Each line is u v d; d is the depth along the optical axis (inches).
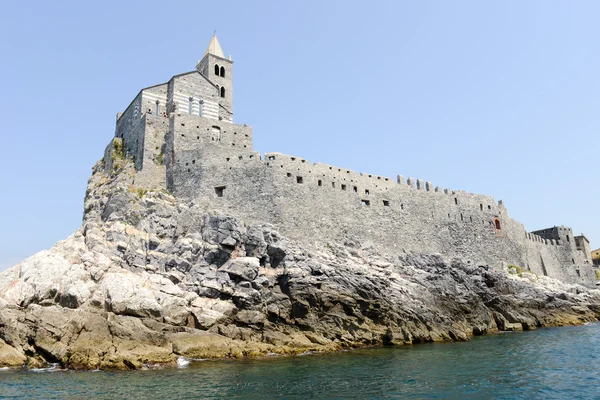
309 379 1315.2
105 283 1716.3
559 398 1130.0
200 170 2363.4
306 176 2433.6
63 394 1150.3
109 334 1550.2
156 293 1750.7
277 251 2004.2
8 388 1205.7
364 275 2096.5
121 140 2751.0
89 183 2701.8
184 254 1978.3
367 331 1918.1
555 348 1822.1
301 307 1865.2
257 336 1781.5
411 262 2534.5
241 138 2696.9
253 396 1142.3
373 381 1296.8
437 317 2145.7
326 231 2389.3
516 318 2549.2
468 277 2534.5
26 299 1603.1
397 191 2760.8
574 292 3161.9
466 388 1227.2
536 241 3703.3
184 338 1625.2
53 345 1491.1
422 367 1477.6
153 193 2269.9
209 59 3196.4
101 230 2016.5
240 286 1878.7
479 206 3174.2
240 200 2315.5
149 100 2748.5
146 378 1315.2
